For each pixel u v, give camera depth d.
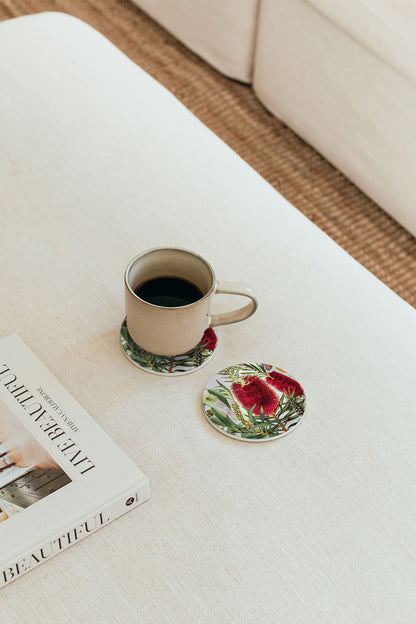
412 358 0.72
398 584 0.57
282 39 1.47
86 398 0.66
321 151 1.53
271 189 0.88
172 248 0.67
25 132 0.89
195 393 0.68
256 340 0.72
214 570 0.56
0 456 0.60
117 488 0.58
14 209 0.81
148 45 1.78
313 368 0.70
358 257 1.39
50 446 0.61
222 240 0.80
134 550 0.57
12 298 0.73
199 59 1.76
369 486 0.62
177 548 0.58
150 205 0.83
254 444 0.64
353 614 0.55
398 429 0.66
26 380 0.65
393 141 1.33
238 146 1.57
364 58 1.31
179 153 0.90
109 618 0.54
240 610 0.55
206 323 0.68
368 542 0.59
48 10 1.83
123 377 0.68
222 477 0.62
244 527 0.59
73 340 0.71
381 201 1.44
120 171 0.86
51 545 0.56
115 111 0.93
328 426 0.66
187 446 0.64
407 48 1.20
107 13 1.84
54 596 0.55
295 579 0.56
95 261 0.77
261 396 0.67
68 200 0.83
